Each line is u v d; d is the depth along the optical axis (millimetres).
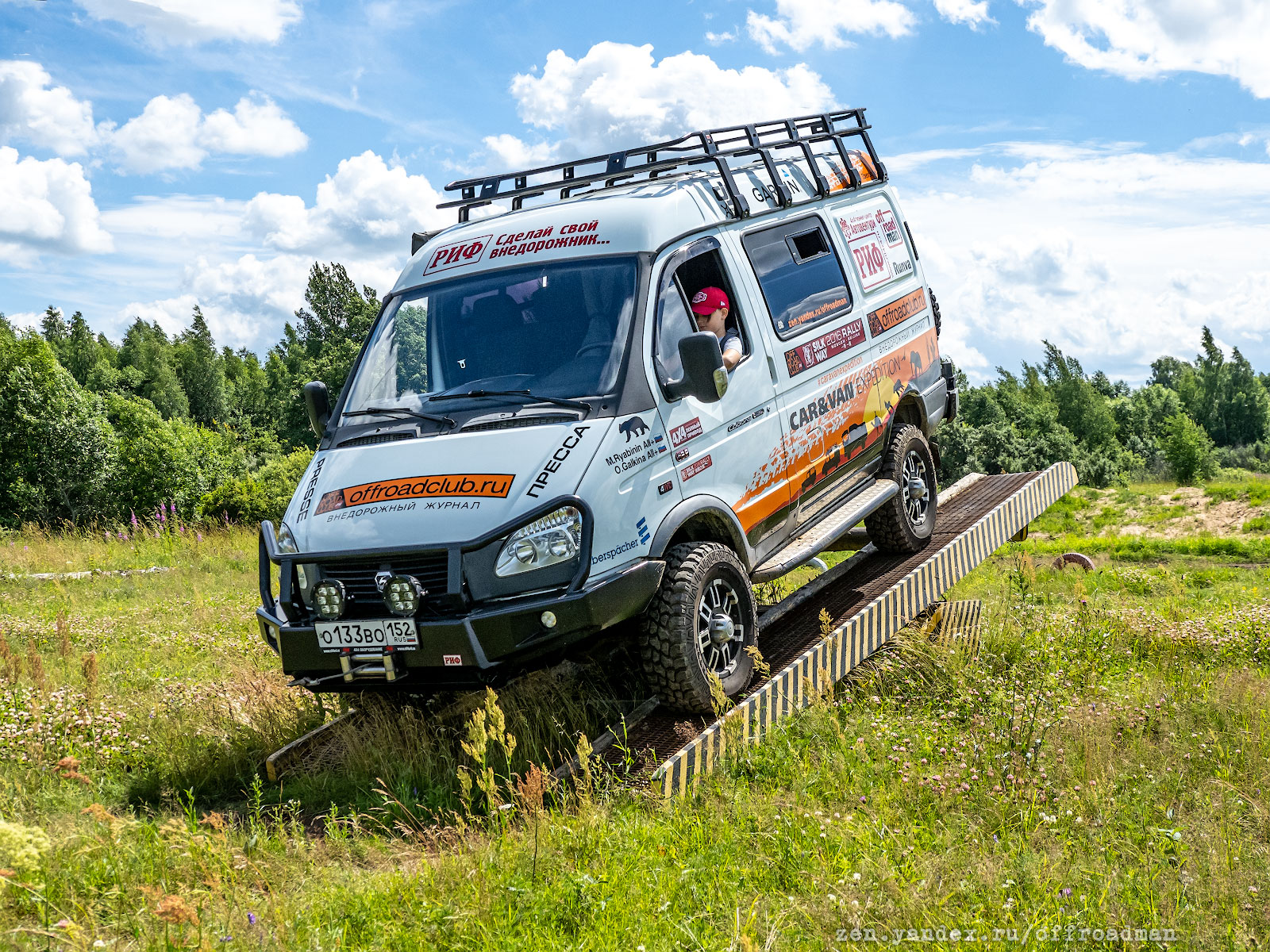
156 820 4422
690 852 3887
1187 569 15836
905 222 8242
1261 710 5539
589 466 4742
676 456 5180
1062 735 5000
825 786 4531
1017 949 3082
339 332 122750
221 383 143750
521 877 3596
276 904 3498
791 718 5172
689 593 4992
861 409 6910
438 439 5105
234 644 8703
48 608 11516
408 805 4578
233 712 6156
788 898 3457
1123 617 7941
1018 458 65438
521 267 5711
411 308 5922
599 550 4668
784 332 6242
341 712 6059
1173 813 4152
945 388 8445
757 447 5801
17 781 5012
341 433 5535
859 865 3658
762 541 5879
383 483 4973
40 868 3762
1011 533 8484
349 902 3549
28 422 45781
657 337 5309
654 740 4949
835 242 7098
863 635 5969
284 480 25828
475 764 4957
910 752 4816
